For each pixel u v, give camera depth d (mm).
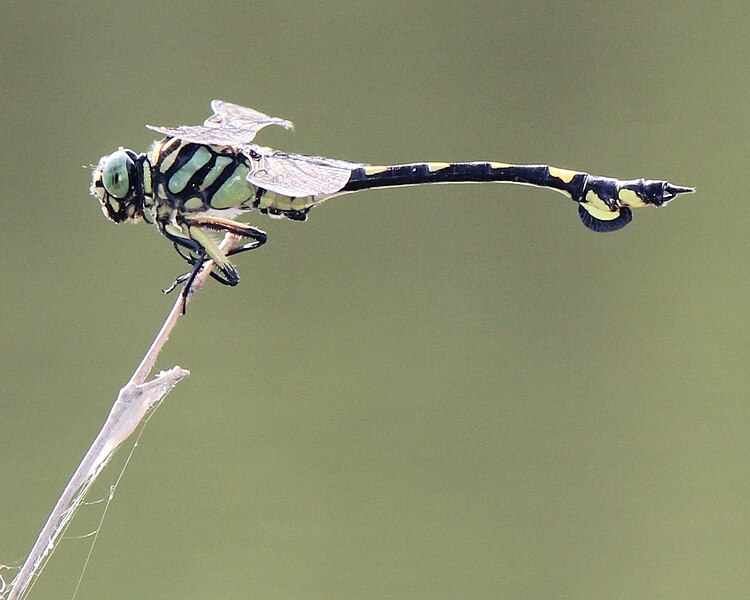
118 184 1383
